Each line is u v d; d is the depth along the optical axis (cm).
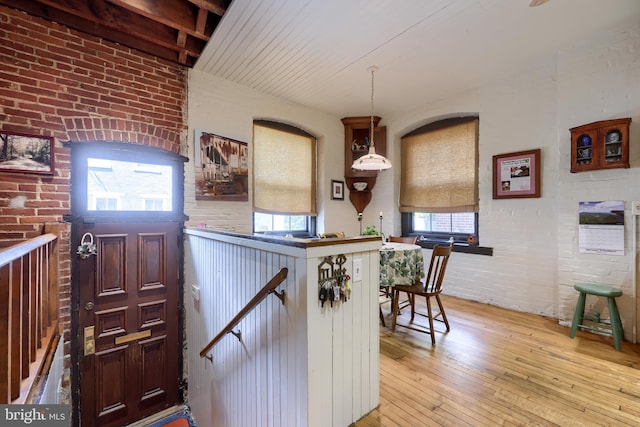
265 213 387
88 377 234
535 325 293
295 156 424
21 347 122
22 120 205
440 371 211
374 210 489
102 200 244
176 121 286
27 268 141
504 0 211
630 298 255
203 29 241
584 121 277
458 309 341
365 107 425
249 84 342
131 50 257
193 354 272
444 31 246
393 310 297
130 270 256
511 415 164
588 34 259
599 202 270
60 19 219
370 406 163
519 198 331
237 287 189
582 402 175
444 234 425
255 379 168
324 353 135
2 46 199
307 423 127
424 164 435
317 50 271
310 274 127
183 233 289
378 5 212
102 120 241
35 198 210
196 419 262
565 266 292
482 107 361
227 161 326
